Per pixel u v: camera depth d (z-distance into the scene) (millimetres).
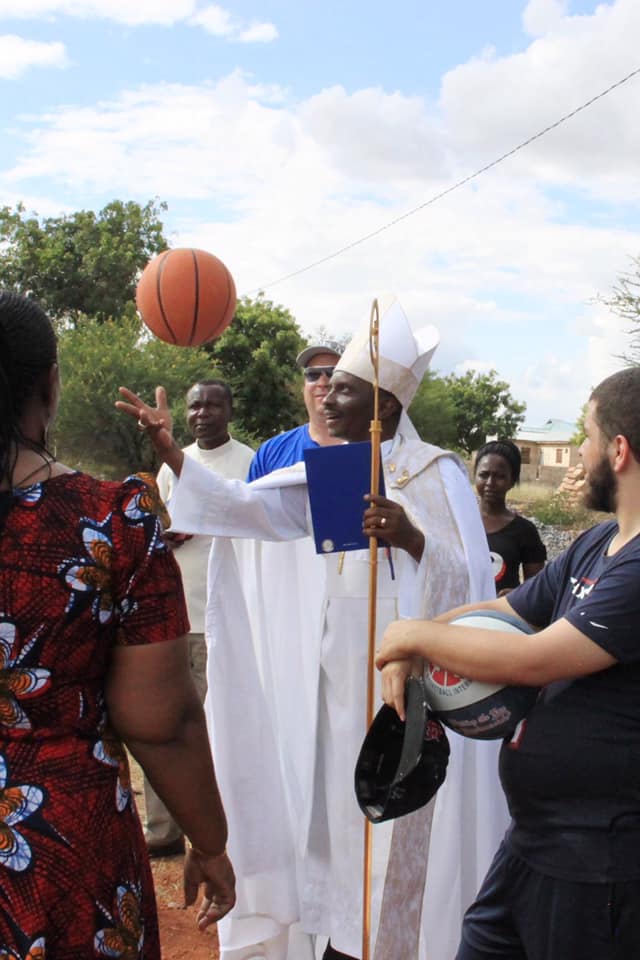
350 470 3475
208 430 5930
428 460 3895
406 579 3693
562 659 2340
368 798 2703
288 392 35312
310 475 3486
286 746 4129
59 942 1761
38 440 1986
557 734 2420
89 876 1799
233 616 4043
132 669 1931
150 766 2018
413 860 3543
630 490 2461
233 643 4027
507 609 2818
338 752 3838
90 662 1880
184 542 5500
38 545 1831
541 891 2453
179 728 2000
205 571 5562
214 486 3775
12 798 1770
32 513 1860
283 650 4141
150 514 1938
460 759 3691
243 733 3990
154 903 2014
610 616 2312
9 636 1795
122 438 24375
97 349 24578
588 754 2373
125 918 1850
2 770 1784
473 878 3797
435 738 2664
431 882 3707
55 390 2043
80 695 1868
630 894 2330
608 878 2340
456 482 3906
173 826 5281
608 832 2355
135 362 24516
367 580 3814
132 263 35938
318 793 3947
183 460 3738
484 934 2656
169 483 5863
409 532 3518
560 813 2424
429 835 3572
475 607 2859
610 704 2373
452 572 3633
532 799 2467
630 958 2346
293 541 4133
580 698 2410
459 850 3715
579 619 2344
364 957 3193
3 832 1753
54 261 35438
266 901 3963
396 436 4035
